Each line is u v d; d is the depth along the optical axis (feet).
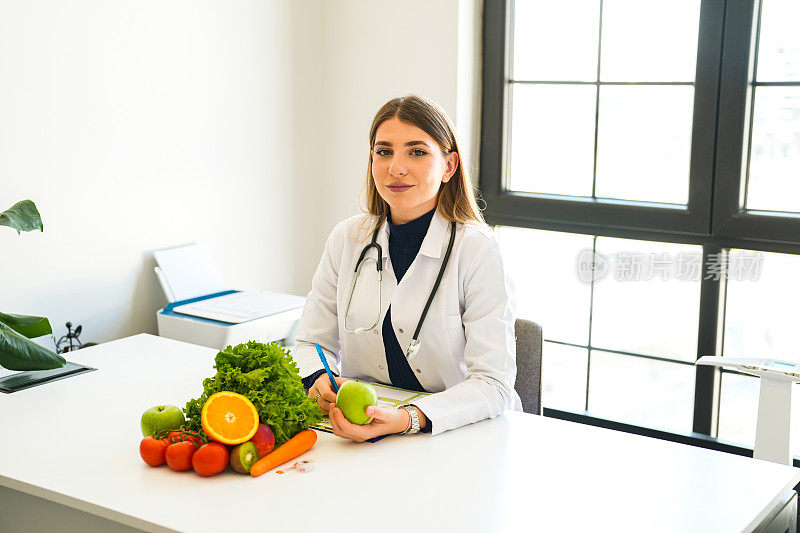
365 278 6.73
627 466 5.35
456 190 6.63
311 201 11.44
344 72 11.13
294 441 5.41
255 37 10.23
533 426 6.01
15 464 5.33
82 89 8.44
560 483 5.10
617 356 10.62
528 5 10.52
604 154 10.32
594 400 10.87
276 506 4.78
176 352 7.76
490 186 10.98
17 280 8.13
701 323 9.87
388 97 10.84
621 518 4.68
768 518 4.85
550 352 11.09
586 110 10.36
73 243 8.55
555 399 11.16
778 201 9.33
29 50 7.95
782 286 9.43
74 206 8.52
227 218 10.19
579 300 10.78
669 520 4.66
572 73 10.37
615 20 9.99
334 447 5.61
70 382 6.92
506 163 10.93
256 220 10.59
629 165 10.18
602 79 10.18
